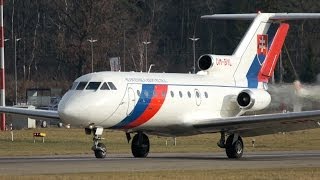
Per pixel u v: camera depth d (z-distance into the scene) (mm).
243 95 113125
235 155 108562
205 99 112000
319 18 113938
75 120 99688
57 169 83875
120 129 106438
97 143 103188
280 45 120938
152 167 87125
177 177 74312
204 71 114500
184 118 109938
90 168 85312
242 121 105188
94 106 99938
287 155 114812
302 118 102250
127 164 91438
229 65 116188
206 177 74375
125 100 102688
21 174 77375
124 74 104875
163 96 106750
